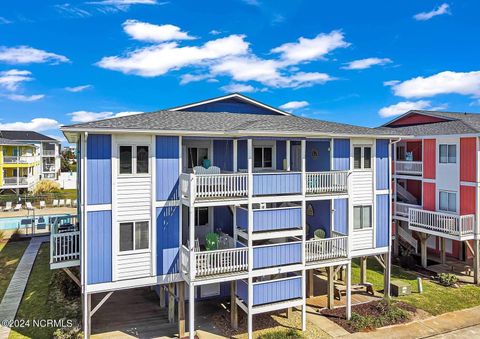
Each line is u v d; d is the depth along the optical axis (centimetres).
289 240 1567
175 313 1464
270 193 1355
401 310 1506
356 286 1758
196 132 1296
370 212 1702
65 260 1262
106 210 1228
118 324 1380
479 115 2783
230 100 1883
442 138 2161
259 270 1306
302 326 1348
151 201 1288
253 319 1441
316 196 1430
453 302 1648
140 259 1279
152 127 1259
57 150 6525
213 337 1291
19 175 4884
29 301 1570
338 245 1457
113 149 1231
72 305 1533
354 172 1659
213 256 1252
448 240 2356
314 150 1719
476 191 1964
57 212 3669
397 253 2417
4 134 6228
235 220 1415
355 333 1335
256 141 1681
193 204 1229
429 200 2269
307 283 1731
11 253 2333
